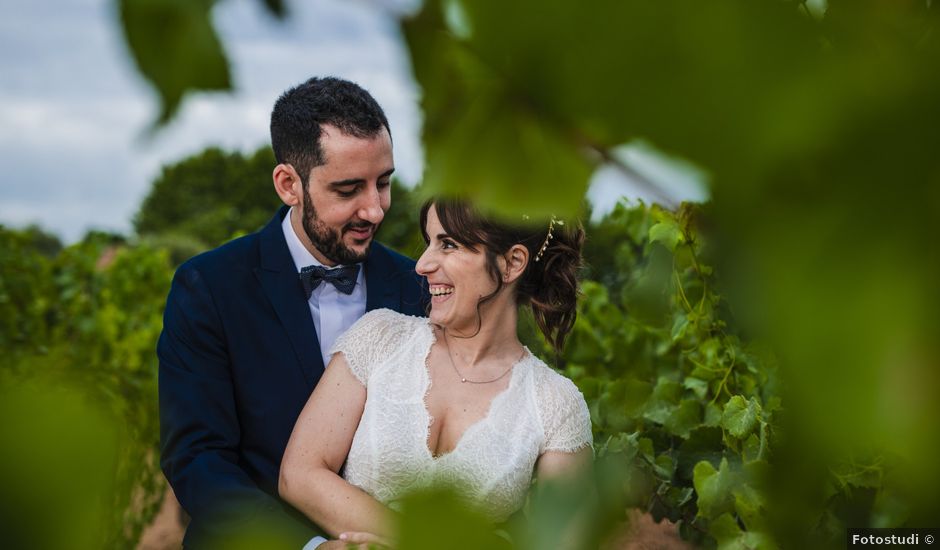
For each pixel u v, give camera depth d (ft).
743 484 8.73
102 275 24.91
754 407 8.88
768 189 0.76
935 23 0.77
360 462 8.31
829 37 0.78
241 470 8.66
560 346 8.97
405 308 10.03
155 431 15.69
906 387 0.71
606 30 0.78
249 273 9.52
